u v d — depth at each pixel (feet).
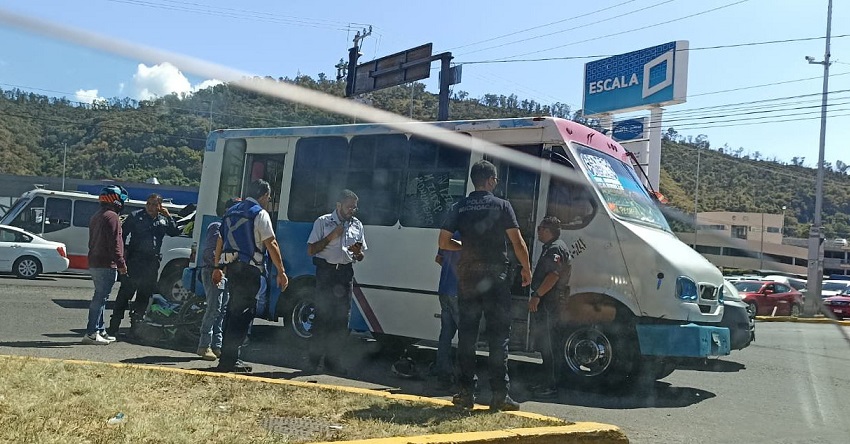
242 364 25.34
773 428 22.67
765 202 219.41
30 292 51.62
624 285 26.18
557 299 25.26
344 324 27.04
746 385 31.30
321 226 26.58
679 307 25.80
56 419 15.60
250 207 25.08
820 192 92.32
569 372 27.07
